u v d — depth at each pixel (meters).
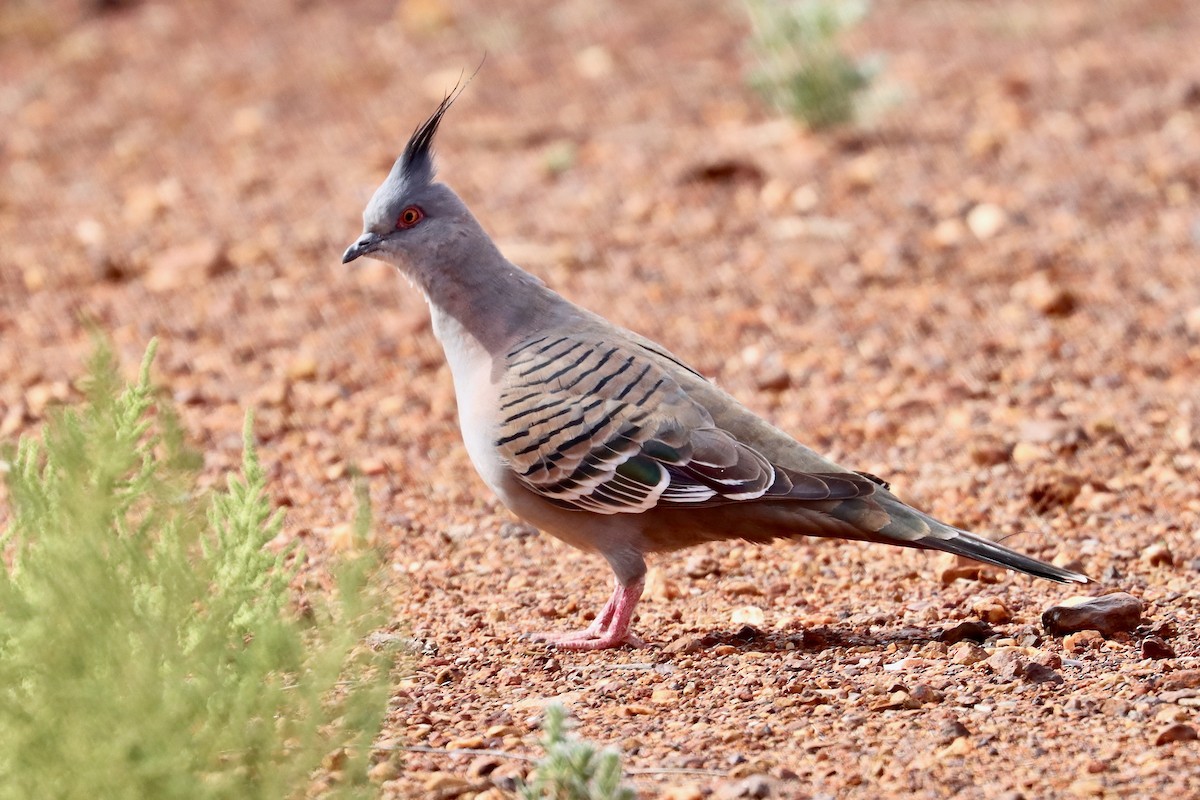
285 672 10.35
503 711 11.02
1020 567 11.77
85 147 30.67
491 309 12.91
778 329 21.39
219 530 9.74
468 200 27.00
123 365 20.59
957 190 26.09
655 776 9.68
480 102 32.44
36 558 8.94
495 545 15.20
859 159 27.84
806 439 17.89
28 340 21.67
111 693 8.63
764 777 9.39
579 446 12.14
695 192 26.77
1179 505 15.33
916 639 12.26
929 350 20.39
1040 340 20.44
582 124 30.80
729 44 35.75
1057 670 11.31
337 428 18.62
